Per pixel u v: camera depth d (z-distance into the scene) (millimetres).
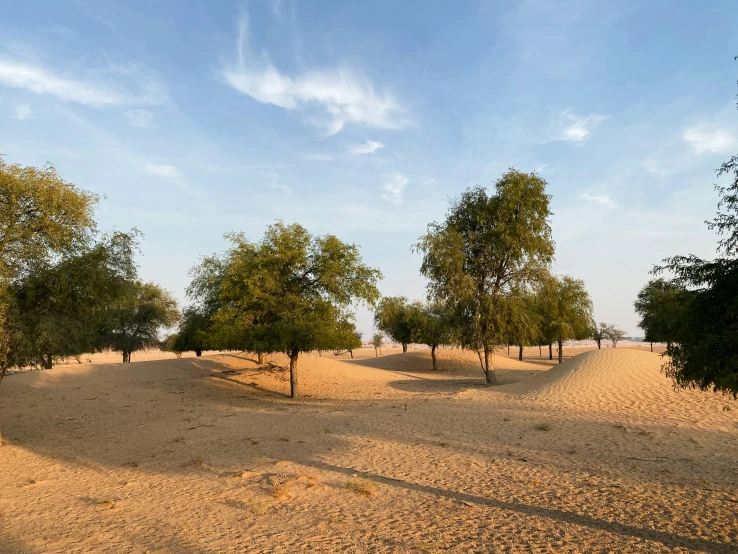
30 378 24594
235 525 7262
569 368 23406
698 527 6699
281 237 23141
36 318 13383
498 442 12648
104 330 33844
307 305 22875
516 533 6711
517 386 23359
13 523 7559
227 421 16984
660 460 10430
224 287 23234
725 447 11344
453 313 28812
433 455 11477
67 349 14141
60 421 17297
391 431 14422
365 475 9922
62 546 6574
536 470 10016
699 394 17500
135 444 13648
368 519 7418
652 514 7277
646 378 20344
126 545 6582
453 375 39938
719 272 6418
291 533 6891
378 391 28516
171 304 44188
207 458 11711
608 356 23688
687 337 6840
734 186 6523
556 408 17297
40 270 13508
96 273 14133
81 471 10969
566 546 6223
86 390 23469
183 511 7988
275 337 22688
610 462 10422
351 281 23891
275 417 17734
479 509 7777
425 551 6164
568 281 45188
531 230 27625
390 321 56125
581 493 8445
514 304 27641
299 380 31516
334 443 13008
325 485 9242
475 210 28359
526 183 27688
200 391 25547
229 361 33875
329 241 23484
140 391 24234
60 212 13219
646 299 48500
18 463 11719
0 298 12414
